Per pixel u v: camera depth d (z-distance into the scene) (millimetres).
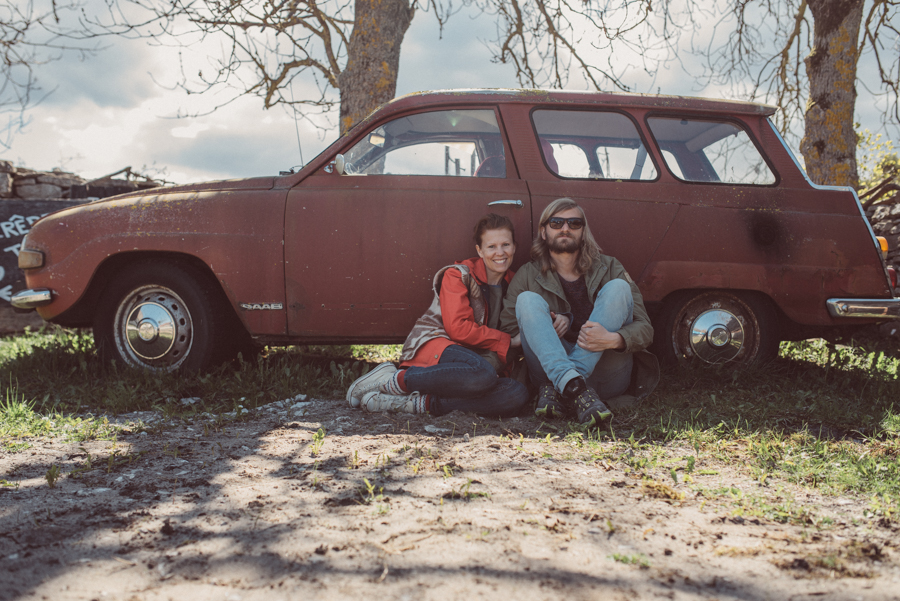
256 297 3609
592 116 3689
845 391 3564
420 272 3557
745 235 3564
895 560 1575
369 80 6613
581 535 1697
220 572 1466
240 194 3670
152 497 1993
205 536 1677
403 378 3082
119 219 3752
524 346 3117
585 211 3539
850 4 6891
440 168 3664
